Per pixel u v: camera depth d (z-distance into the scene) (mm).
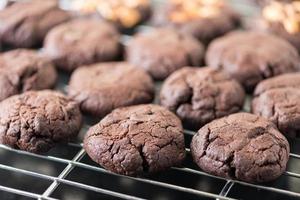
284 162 364
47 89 453
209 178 387
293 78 442
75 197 373
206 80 433
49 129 388
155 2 618
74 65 495
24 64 452
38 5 553
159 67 480
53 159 389
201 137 376
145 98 442
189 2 555
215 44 504
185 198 375
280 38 513
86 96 434
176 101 425
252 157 357
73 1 611
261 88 438
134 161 364
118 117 391
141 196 376
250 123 379
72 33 513
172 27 551
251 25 556
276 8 510
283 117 402
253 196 375
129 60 497
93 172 393
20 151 391
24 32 524
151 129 377
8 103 403
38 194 374
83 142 397
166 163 370
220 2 566
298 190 378
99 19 563
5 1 580
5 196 374
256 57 473
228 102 423
